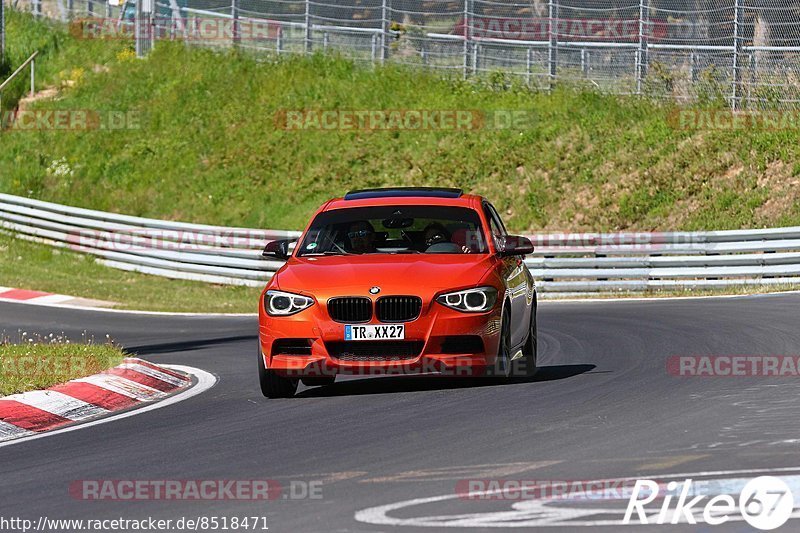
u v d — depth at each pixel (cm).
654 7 7762
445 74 8225
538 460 1670
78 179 8031
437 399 2311
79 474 1714
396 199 2698
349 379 2759
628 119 7225
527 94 7781
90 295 5728
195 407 2391
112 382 2608
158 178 7875
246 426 2097
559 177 6956
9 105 8900
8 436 2116
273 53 8831
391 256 2508
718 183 6506
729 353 2948
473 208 2673
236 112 8262
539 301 5138
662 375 2589
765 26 7388
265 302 2397
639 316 4144
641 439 1806
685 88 7338
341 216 2667
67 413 2330
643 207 6544
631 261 5462
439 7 9075
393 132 7719
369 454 1769
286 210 7388
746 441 1761
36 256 6900
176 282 6425
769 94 7038
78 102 8794
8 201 7338
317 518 1374
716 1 8050
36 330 4394
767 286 5112
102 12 10219
